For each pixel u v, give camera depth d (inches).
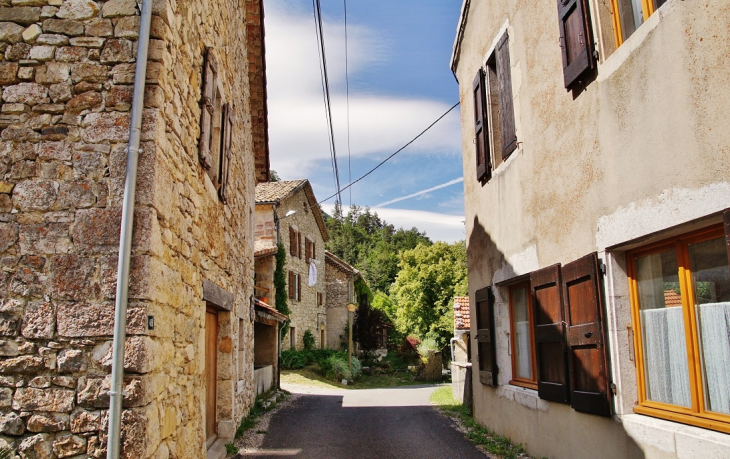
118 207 138.6
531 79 229.3
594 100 175.9
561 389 196.5
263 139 445.4
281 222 858.1
